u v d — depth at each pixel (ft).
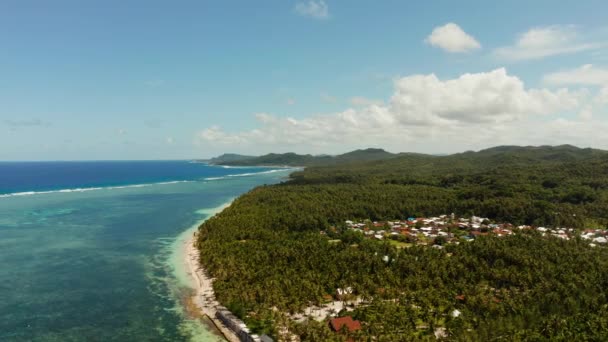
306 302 324.60
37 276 411.34
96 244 542.16
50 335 292.61
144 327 306.55
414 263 397.80
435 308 318.04
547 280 354.74
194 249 521.65
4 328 301.02
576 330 263.08
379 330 279.08
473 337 264.72
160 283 397.39
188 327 307.37
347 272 376.68
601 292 328.90
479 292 333.83
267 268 389.39
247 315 310.24
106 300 354.95
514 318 288.92
